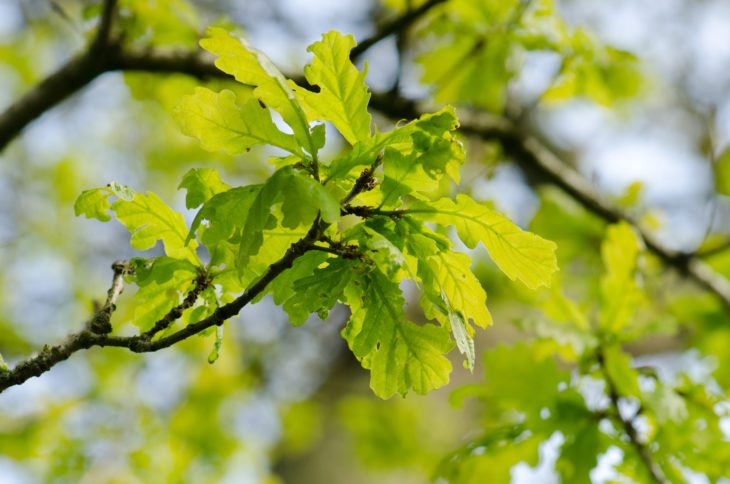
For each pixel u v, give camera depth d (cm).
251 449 843
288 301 257
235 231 257
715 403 450
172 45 548
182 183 273
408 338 264
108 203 287
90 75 529
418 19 527
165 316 281
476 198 607
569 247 737
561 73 612
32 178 1061
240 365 903
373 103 584
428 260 267
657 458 436
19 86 1058
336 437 988
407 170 247
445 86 586
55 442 713
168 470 721
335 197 254
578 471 438
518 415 523
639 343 930
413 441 884
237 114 256
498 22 572
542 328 445
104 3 498
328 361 1042
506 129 677
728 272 790
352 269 254
